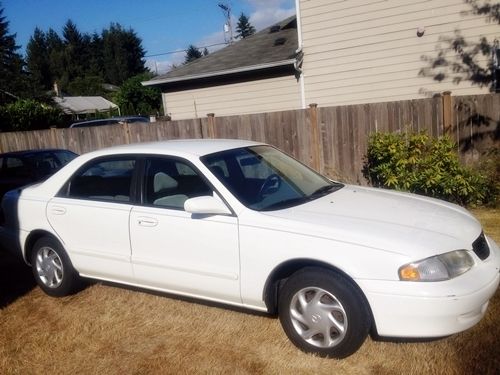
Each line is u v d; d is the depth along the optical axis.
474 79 11.14
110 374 3.70
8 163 9.24
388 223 3.71
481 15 10.81
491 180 7.47
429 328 3.30
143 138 11.21
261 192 4.29
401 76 11.83
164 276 4.38
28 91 51.53
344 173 9.17
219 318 4.43
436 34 11.29
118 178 4.78
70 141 12.38
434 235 3.56
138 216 4.48
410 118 8.48
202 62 16.08
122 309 4.80
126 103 44.09
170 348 4.00
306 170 5.08
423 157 7.91
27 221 5.32
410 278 3.30
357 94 12.38
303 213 3.92
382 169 8.11
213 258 4.08
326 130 9.20
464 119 8.09
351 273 3.44
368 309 3.48
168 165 4.54
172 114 15.61
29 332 4.48
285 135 9.58
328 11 12.25
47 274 5.28
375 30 11.84
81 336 4.32
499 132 7.89
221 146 4.77
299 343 3.75
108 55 101.81
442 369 3.42
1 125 22.61
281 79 13.50
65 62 100.69
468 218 4.11
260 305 3.94
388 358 3.60
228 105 14.56
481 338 3.77
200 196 4.14
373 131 8.79
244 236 3.89
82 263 4.94
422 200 4.50
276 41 15.24
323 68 12.63
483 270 3.53
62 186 5.16
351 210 4.01
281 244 3.73
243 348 3.89
